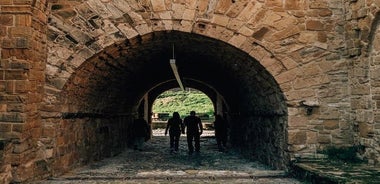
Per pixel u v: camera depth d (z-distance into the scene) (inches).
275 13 324.2
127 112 597.9
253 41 321.7
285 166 326.3
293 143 317.4
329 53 325.4
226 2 322.3
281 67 322.7
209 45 355.3
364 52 303.9
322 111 321.7
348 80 324.8
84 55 313.6
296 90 321.7
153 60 457.4
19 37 282.4
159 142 735.1
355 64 316.2
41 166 293.7
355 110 315.3
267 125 387.2
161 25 318.7
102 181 292.2
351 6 317.7
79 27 315.0
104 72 372.8
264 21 323.3
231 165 406.6
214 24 320.8
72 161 346.3
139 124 580.4
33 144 290.0
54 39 313.3
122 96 513.0
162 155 514.3
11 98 277.6
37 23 295.6
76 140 355.9
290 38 324.2
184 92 1833.2
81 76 328.8
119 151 539.5
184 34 328.8
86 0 316.5
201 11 320.8
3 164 253.6
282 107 332.5
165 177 311.3
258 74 352.5
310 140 318.3
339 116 321.7
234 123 597.9
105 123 463.5
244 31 321.7
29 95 283.0
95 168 376.2
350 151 313.4
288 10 325.7
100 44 315.3
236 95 532.4
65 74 310.8
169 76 638.5
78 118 359.9
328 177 232.2
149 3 319.3
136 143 577.6
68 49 313.1
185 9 319.9
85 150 384.5
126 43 328.2
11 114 275.1
